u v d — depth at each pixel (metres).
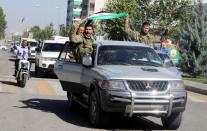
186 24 45.66
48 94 18.97
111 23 53.22
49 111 14.07
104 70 11.49
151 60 12.43
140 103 10.71
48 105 15.47
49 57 29.56
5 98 16.59
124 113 10.80
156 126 12.29
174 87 11.02
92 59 12.50
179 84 11.16
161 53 19.44
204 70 41.47
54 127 11.30
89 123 12.14
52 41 31.44
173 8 48.66
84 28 13.75
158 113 10.84
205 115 15.30
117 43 12.87
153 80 10.86
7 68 37.81
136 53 12.50
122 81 10.81
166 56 19.38
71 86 13.48
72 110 14.36
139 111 10.74
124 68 11.55
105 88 10.92
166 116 11.02
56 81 26.50
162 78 10.98
